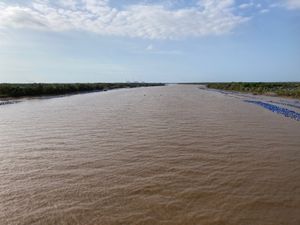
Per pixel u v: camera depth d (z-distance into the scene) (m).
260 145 14.62
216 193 8.78
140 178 10.08
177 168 11.07
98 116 25.83
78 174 10.56
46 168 11.29
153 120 23.00
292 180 9.82
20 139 16.45
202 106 34.59
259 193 8.77
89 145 14.86
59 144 15.16
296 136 16.80
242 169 10.94
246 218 7.31
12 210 7.88
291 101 42.12
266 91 63.56
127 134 17.47
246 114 26.69
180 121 22.42
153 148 14.05
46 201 8.39
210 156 12.64
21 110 31.36
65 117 25.38
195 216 7.42
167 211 7.70
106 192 8.94
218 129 18.91
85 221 7.26
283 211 7.66
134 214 7.55
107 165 11.54
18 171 10.98
